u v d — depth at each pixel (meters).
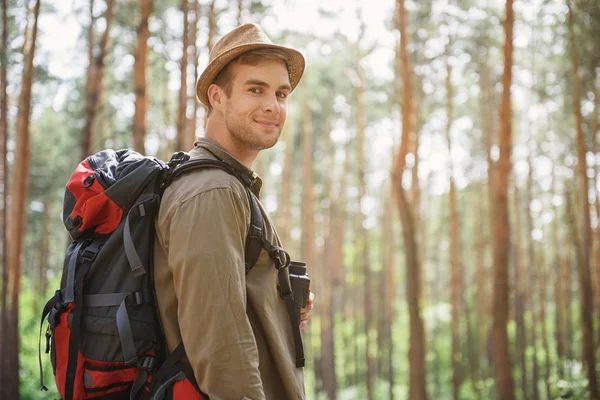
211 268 1.36
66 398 1.40
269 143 1.65
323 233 34.66
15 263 13.22
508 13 12.14
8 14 13.70
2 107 13.68
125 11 13.80
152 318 1.42
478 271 28.02
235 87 1.63
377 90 24.91
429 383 28.25
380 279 32.22
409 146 13.45
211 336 1.33
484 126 25.50
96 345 1.40
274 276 1.58
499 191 12.23
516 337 24.11
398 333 34.34
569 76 17.84
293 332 1.60
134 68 10.20
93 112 11.61
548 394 19.05
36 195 26.03
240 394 1.32
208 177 1.46
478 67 24.39
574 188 22.67
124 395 1.44
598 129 18.97
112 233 1.47
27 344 16.52
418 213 21.95
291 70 1.82
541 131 25.98
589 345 15.27
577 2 15.88
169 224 1.44
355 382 29.16
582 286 15.74
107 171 1.51
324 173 35.06
